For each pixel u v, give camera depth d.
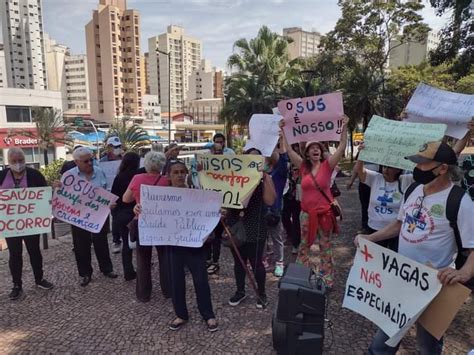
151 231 3.36
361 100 21.45
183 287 3.39
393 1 24.03
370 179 3.85
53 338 3.29
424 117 3.79
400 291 2.28
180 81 85.88
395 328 2.27
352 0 25.05
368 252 2.51
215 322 3.34
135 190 3.68
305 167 4.02
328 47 26.38
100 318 3.63
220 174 3.52
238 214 3.57
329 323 3.27
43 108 33.53
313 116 4.07
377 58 26.02
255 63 24.20
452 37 15.72
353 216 7.45
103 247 4.61
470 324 3.31
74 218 4.29
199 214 3.39
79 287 4.38
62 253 5.60
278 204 4.44
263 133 4.79
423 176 2.19
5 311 3.82
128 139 24.39
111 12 68.12
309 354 2.66
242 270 3.74
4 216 3.98
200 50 91.00
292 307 2.65
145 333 3.34
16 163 4.04
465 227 2.06
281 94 22.16
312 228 3.92
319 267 4.29
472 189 3.95
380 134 3.63
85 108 81.25
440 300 2.10
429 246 2.20
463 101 3.64
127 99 73.25
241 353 3.00
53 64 79.62
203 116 84.38
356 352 2.96
